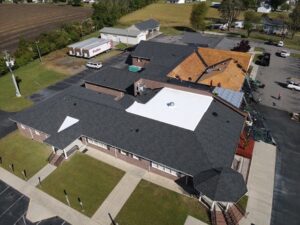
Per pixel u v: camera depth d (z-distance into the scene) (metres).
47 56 82.25
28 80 66.12
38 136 43.19
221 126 38.50
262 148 41.12
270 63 74.31
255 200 32.66
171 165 33.06
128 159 38.12
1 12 159.38
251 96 55.06
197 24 107.31
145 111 41.62
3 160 40.03
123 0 141.38
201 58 65.12
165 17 133.62
